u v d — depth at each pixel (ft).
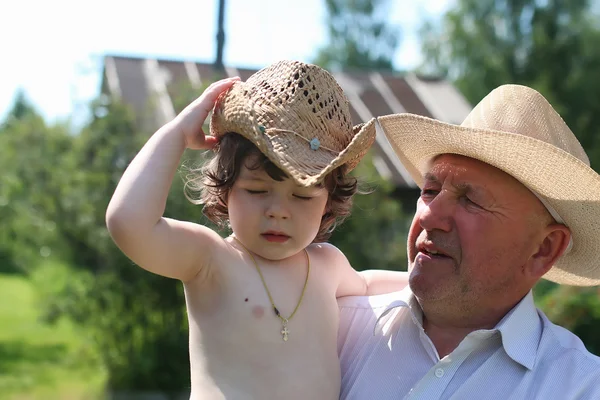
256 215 7.63
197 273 7.76
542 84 72.64
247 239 7.80
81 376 33.06
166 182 7.55
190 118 7.89
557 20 80.23
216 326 7.67
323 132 7.82
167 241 7.40
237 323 7.64
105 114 28.66
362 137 7.72
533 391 7.97
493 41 82.89
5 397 29.45
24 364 35.73
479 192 8.32
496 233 8.29
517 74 79.41
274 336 7.73
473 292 8.36
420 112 46.55
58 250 28.48
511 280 8.45
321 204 7.94
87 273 27.91
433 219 8.41
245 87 7.86
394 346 8.75
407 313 8.96
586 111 74.13
